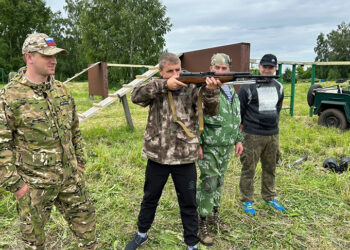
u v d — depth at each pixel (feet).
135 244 9.01
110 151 18.69
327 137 22.27
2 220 10.67
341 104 26.37
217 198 10.07
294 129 26.07
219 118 9.04
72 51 172.14
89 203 7.60
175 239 9.75
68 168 6.96
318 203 12.46
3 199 12.09
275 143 11.11
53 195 6.79
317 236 10.19
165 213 11.36
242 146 10.77
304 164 16.87
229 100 9.32
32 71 6.21
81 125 28.96
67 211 7.39
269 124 10.74
